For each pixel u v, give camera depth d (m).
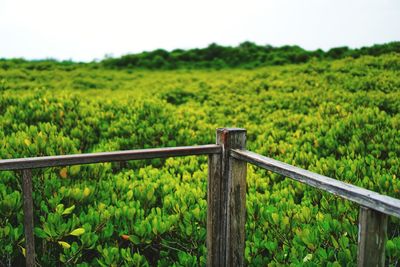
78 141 5.34
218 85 13.24
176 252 3.31
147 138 5.98
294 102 9.10
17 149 4.30
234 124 8.06
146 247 3.14
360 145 5.20
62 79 18.08
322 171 4.37
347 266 2.57
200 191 3.76
